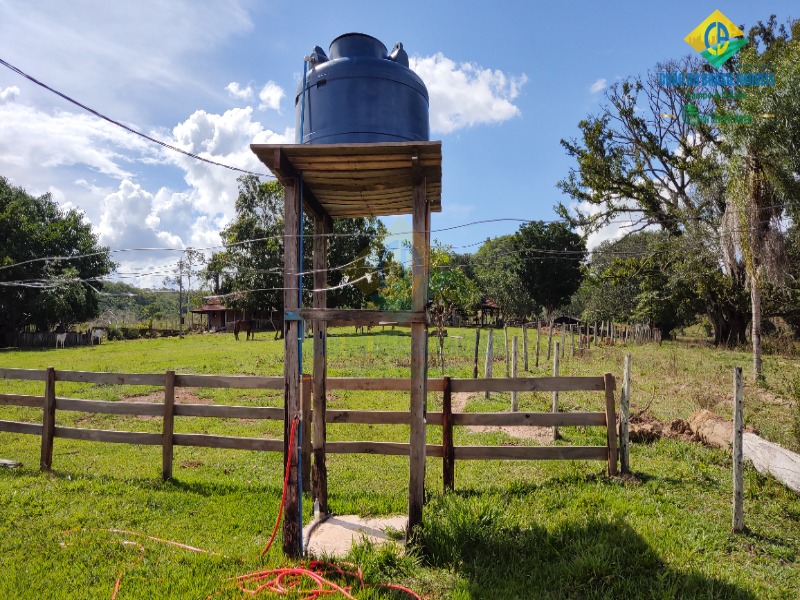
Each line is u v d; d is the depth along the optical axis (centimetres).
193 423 1155
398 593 414
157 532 544
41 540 519
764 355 2520
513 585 424
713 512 571
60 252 5159
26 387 1559
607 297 6012
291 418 484
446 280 2883
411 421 496
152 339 4741
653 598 403
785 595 409
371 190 558
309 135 491
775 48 2142
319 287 614
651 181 3153
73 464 834
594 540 489
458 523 501
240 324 4828
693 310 3991
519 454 683
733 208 1780
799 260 2112
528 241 6241
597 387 699
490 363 1391
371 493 677
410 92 498
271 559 473
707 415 950
